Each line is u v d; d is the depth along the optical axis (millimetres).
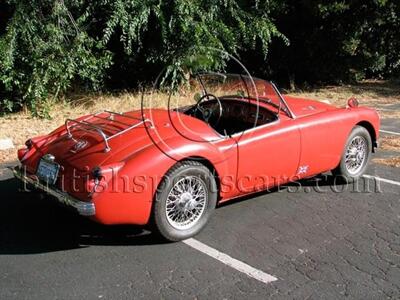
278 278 3795
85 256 4125
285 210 5105
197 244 4344
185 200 4301
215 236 4492
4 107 9664
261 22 11703
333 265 3998
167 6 10367
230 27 11625
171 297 3529
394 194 5586
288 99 5691
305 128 5113
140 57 11484
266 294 3570
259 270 3910
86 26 9961
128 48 10023
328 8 13406
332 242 4410
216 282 3730
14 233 4547
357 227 4723
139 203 4043
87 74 10008
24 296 3531
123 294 3564
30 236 4492
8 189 5637
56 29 9383
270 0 12266
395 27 14953
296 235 4539
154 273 3857
